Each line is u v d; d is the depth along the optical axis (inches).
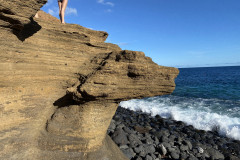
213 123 551.8
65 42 229.1
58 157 202.2
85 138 215.9
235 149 409.4
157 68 210.5
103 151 226.5
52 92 228.5
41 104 218.2
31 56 201.6
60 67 226.5
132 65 194.9
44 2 180.5
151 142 397.1
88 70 221.1
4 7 154.1
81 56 240.1
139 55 202.5
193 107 761.0
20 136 194.5
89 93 183.5
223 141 453.4
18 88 197.3
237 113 652.1
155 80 213.9
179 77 2672.2
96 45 251.1
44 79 218.8
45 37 214.8
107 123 234.2
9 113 189.8
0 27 170.9
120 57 204.2
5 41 177.2
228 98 969.5
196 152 379.6
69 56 231.3
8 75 182.9
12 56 184.2
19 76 193.6
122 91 202.2
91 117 214.8
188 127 552.1
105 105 217.3
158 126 555.5
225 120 569.3
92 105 209.3
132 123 568.7
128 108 815.1
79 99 197.6
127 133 422.6
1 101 183.8
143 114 708.0
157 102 895.1
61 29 220.7
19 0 160.2
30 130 204.7
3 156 175.5
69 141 209.6
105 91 188.2
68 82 229.5
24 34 194.2
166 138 427.2
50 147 204.5
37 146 203.0
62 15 284.2
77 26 235.5
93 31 259.0
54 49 221.1
